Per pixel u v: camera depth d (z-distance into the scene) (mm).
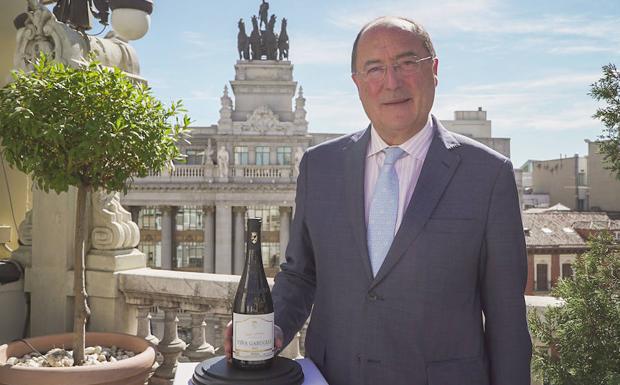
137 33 5914
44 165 3963
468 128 65812
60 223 5223
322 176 2432
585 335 3133
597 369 3111
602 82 3330
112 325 5164
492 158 2205
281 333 2238
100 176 4094
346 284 2270
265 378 1970
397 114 2168
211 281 4898
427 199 2170
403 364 2148
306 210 2441
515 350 2146
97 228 5266
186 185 54438
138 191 54875
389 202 2268
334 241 2322
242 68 59000
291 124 56781
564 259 41312
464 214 2148
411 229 2146
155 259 56781
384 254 2225
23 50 5266
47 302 5273
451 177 2197
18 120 3756
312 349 2373
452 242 2133
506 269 2146
